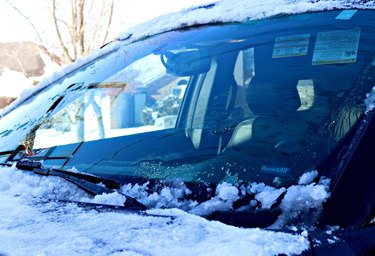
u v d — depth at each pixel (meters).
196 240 1.36
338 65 2.07
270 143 1.91
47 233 1.45
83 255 1.29
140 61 2.84
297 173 1.71
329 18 2.30
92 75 2.90
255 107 2.17
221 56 2.54
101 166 2.11
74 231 1.47
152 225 1.49
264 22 2.55
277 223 1.51
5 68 10.66
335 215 1.48
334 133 1.79
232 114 2.25
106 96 2.61
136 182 1.91
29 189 2.00
